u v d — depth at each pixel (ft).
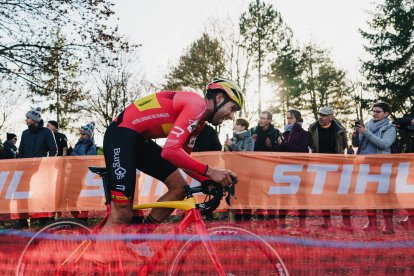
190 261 7.85
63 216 16.39
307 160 15.64
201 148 16.51
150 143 8.58
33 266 8.77
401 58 84.07
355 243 13.16
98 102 77.61
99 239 8.08
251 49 86.33
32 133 18.85
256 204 15.69
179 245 7.87
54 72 38.65
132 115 8.00
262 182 15.74
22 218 16.58
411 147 18.03
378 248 12.54
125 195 7.78
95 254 8.19
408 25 84.89
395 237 14.14
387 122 16.31
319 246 12.52
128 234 8.02
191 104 7.59
